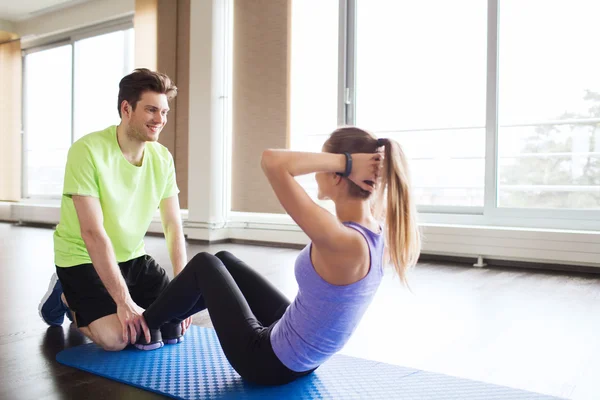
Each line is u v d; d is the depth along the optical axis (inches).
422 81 194.9
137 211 78.4
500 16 168.4
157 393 60.3
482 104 189.2
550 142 177.9
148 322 67.8
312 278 49.9
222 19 206.5
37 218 288.2
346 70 193.9
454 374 69.7
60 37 290.5
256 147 203.8
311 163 46.6
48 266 154.7
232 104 210.2
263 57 200.5
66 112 295.6
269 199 201.3
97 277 74.5
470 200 200.7
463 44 188.5
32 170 312.7
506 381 67.2
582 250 147.9
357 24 194.5
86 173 70.4
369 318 99.3
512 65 175.9
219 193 211.0
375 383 63.6
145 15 231.1
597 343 84.0
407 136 200.8
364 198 49.4
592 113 169.3
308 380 64.1
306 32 201.3
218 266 60.6
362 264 48.0
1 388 62.5
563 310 105.8
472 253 163.3
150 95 72.6
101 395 60.2
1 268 150.7
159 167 80.0
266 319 63.7
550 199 180.5
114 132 75.7
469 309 106.4
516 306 109.1
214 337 81.4
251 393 59.2
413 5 192.4
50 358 73.4
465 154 196.4
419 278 140.4
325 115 200.4
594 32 164.7
